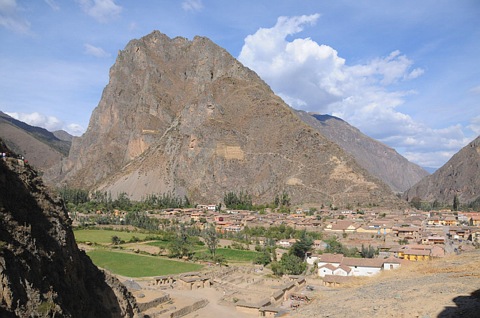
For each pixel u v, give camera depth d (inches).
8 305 1186.0
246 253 5354.3
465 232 5743.1
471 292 1764.3
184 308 2876.5
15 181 1616.6
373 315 1705.2
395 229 6013.8
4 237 1332.4
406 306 1724.9
